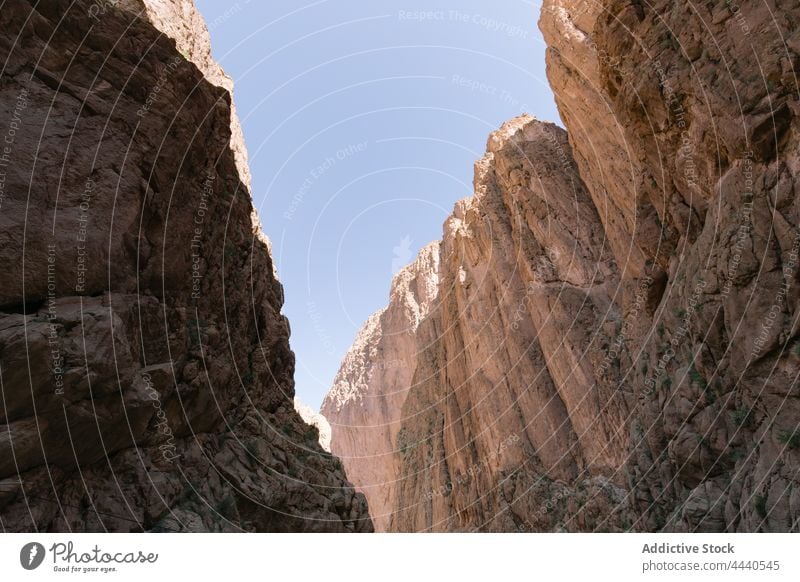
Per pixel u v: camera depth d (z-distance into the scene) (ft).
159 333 35.17
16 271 25.35
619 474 72.02
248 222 55.57
